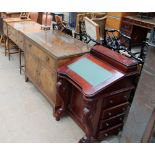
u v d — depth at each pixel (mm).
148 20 4359
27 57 2766
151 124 1432
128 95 1974
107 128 2008
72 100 2232
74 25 4898
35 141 1990
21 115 2330
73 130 2176
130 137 1869
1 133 2053
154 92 1560
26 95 2713
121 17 4504
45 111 2432
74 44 2387
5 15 3984
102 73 1777
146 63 1572
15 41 3230
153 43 1472
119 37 3031
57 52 2104
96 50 1988
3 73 3238
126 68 1702
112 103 1884
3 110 2385
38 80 2584
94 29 2865
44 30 2973
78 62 2006
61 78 2043
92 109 1765
